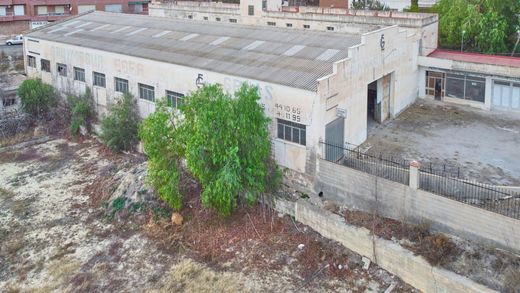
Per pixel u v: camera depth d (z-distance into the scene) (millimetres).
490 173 26688
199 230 26578
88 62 40250
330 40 32906
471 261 21016
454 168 27359
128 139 35688
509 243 20703
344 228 24234
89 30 44844
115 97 38656
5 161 36188
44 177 33594
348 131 29484
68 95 42500
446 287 20703
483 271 20516
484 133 32438
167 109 30703
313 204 26500
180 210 27828
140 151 35656
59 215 29000
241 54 32969
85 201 30328
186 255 25109
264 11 51188
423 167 27531
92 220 28359
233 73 30109
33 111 42344
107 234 27078
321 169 26906
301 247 24750
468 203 22781
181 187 28453
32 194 31406
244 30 37969
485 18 43500
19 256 25609
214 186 25266
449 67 37031
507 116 35281
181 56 34406
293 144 28047
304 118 27062
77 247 26125
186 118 26484
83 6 76625
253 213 27094
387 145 30938
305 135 27422
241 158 25516
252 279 23141
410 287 21969
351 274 23031
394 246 22625
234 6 54156
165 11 61469
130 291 22859
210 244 25656
